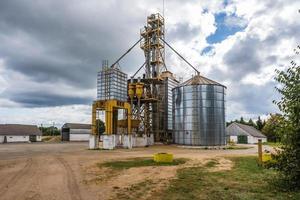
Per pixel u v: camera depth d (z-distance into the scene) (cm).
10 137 9088
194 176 1598
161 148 4456
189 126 4809
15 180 1532
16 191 1261
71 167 2061
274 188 1208
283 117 1126
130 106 4781
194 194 1158
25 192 1241
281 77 1150
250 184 1324
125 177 1619
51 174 1741
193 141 4728
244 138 8038
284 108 1119
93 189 1296
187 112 4859
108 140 4300
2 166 2127
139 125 5134
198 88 4819
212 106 4775
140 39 5806
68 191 1258
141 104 5453
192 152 3600
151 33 5719
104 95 4819
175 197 1118
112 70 4866
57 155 3134
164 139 5578
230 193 1152
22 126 9900
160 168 1966
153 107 5659
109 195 1178
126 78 5228
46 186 1367
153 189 1276
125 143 4484
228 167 1984
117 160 2514
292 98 1127
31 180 1530
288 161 1116
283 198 1047
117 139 4459
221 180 1454
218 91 4853
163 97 5812
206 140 4684
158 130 5569
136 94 4997
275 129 1142
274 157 1162
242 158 2628
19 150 4241
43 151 3934
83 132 10306
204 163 2228
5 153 3534
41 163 2317
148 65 5669
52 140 10306
